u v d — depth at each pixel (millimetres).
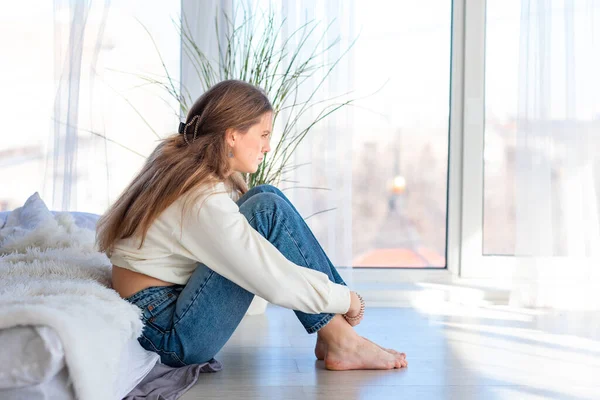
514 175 3578
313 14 3230
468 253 3568
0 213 2537
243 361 2295
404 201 3672
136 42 3299
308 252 2033
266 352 2426
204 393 1938
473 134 3541
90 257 2188
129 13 3283
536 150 3248
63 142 3127
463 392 1978
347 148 3256
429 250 3678
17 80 3387
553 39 3246
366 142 3645
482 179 3559
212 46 3322
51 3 3383
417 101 3625
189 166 1876
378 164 3656
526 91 3254
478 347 2523
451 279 3584
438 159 3648
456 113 3562
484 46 3521
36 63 3389
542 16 3221
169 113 3312
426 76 3615
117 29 3271
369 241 3674
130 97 3289
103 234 1935
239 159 2018
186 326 1948
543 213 3256
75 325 1476
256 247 1865
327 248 3264
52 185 3148
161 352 1989
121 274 1964
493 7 3518
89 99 3164
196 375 2021
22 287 1723
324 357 2293
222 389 1978
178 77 3338
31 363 1423
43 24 3383
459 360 2334
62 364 1452
